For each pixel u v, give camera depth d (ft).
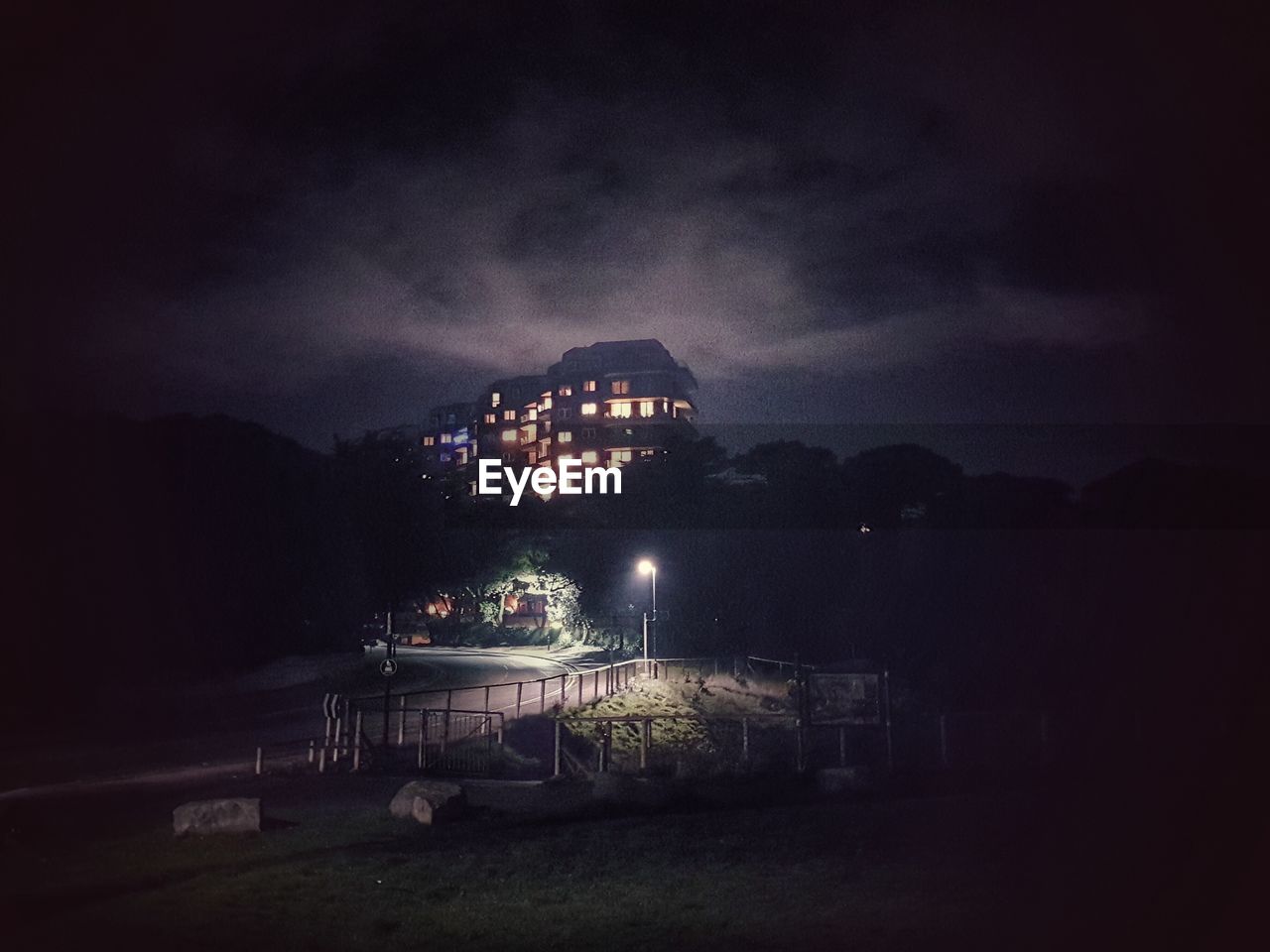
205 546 174.19
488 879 47.39
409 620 303.48
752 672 152.97
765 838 55.11
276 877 47.06
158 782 74.43
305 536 191.62
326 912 41.63
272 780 74.49
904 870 47.67
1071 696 117.50
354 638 218.59
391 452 225.35
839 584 214.90
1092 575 177.68
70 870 48.19
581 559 261.44
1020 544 189.78
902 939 37.40
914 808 61.31
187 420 179.01
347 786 72.02
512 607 328.29
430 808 59.36
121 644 159.22
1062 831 54.13
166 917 40.19
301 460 197.67
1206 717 90.99
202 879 46.47
